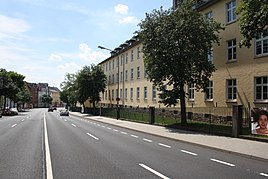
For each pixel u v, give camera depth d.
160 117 34.28
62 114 58.53
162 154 11.66
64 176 7.72
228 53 26.66
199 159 10.62
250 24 14.09
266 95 22.23
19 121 36.53
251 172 8.47
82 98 64.56
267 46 22.14
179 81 24.59
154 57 24.30
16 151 12.20
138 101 50.00
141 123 31.72
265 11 13.28
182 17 24.27
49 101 186.25
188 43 23.78
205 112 28.88
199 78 25.16
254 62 23.16
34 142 15.33
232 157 11.20
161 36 24.05
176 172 8.30
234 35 25.50
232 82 26.02
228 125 23.88
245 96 24.05
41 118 45.41
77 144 14.57
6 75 66.62
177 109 34.12
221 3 27.42
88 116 53.03
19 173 8.10
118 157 10.79
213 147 13.32
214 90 28.14
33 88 179.25
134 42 51.16
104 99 76.12
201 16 24.72
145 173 8.12
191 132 21.11
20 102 115.44
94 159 10.32
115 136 18.89
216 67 27.88
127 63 56.62
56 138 17.36
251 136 16.31
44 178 7.53
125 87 57.56
